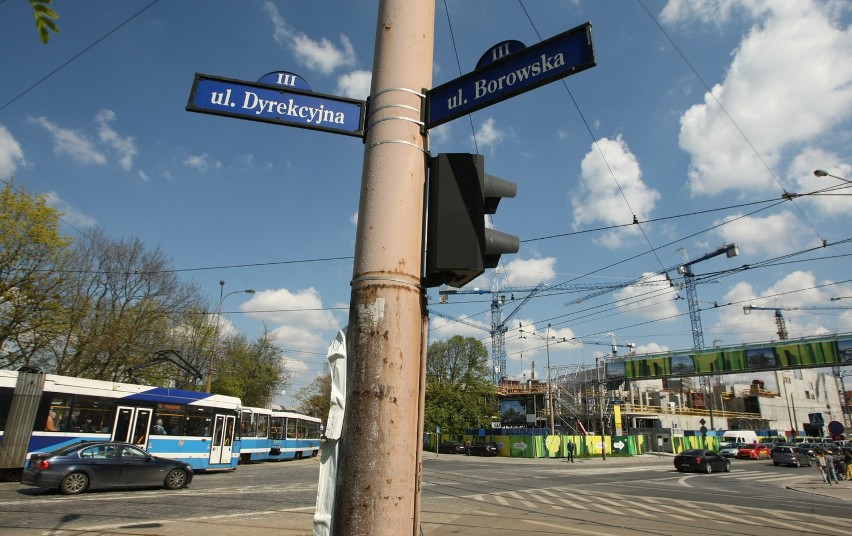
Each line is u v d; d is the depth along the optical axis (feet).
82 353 85.20
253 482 57.67
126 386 59.93
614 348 225.76
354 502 7.00
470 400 172.14
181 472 49.93
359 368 7.49
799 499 53.88
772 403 246.68
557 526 32.35
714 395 246.06
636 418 194.18
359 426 7.27
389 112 8.91
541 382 212.43
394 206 8.30
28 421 51.70
